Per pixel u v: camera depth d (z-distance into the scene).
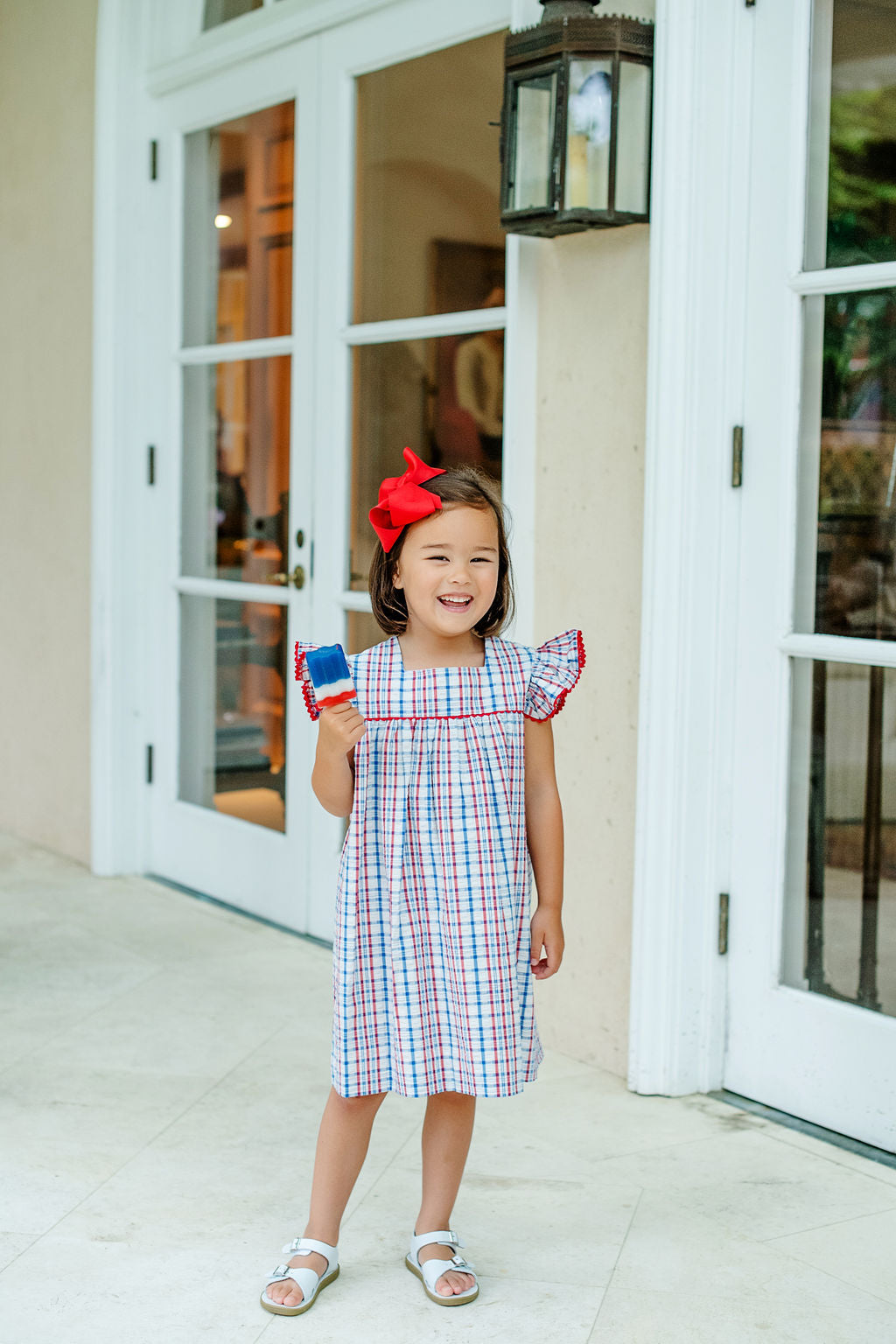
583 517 2.69
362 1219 2.09
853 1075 2.38
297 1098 2.54
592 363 2.65
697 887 2.55
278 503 3.65
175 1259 1.96
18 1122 2.42
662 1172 2.25
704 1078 2.59
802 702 2.46
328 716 1.77
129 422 4.05
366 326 3.31
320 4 3.34
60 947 3.43
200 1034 2.85
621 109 2.46
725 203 2.46
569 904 2.77
